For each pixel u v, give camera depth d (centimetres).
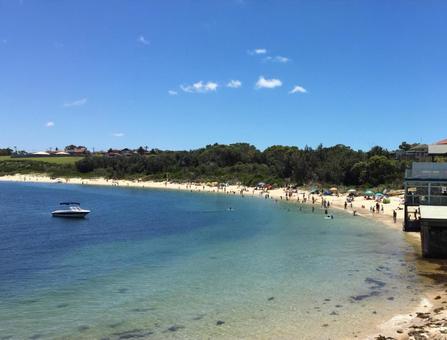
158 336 2289
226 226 6906
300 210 9438
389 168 12525
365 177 12825
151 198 13600
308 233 5950
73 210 8456
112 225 7219
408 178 4581
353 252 4500
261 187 15725
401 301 2780
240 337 2245
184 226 6975
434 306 2653
